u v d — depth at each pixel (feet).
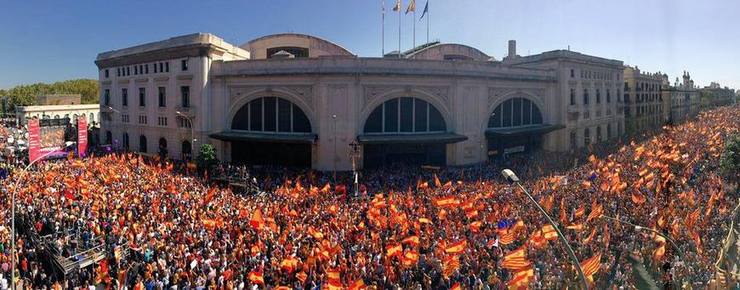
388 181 148.25
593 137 258.57
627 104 326.24
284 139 167.63
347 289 57.00
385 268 66.69
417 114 179.42
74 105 383.45
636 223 87.20
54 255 77.71
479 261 69.97
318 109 170.60
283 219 93.15
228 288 60.03
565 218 83.51
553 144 226.17
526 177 151.94
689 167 137.39
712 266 69.05
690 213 85.25
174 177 136.98
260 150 180.75
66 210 94.27
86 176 124.98
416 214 95.25
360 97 170.60
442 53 243.19
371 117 174.91
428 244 78.23
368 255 73.15
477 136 187.83
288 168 173.78
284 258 67.97
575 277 64.39
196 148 185.78
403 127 178.19
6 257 75.36
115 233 81.87
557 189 113.60
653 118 375.25
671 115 417.90
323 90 169.07
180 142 195.00
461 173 156.46
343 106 169.37
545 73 216.74
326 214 96.12
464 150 183.62
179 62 191.21
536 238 73.61
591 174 126.00
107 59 234.38
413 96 177.27
